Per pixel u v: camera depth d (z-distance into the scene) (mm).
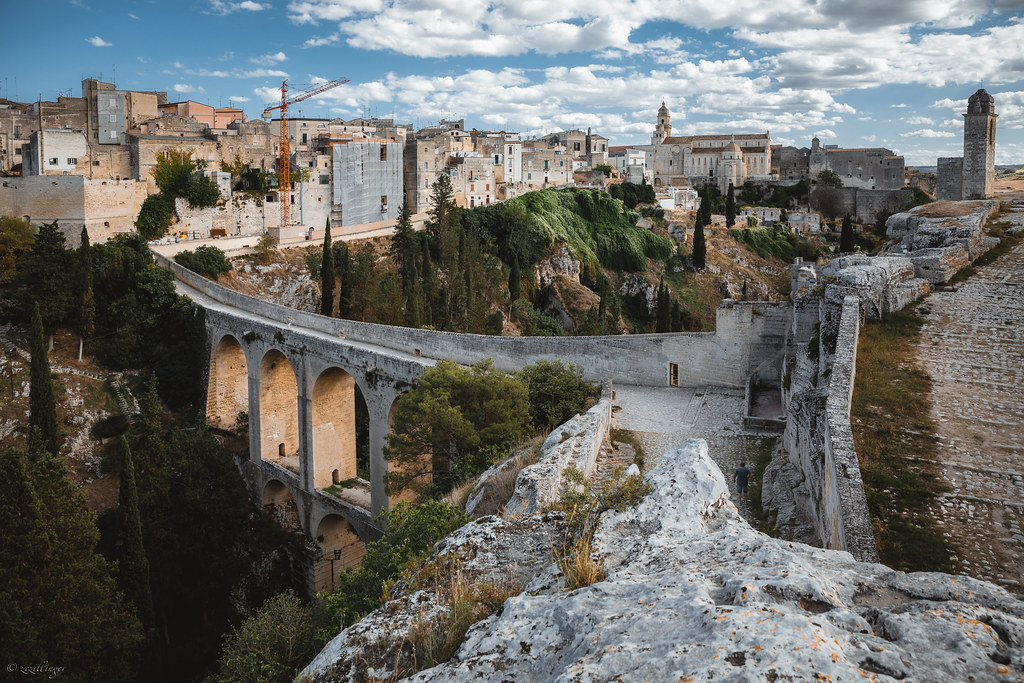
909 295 27562
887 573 7398
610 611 7207
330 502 45938
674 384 37219
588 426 22656
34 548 28625
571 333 102938
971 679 5242
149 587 34781
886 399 20422
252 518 49625
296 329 49750
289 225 96812
